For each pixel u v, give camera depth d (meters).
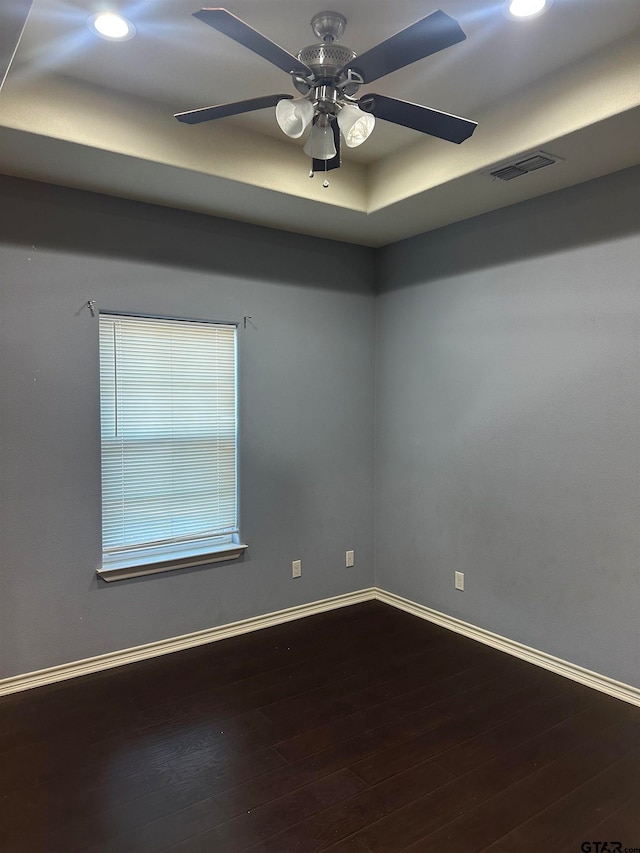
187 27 1.99
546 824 1.89
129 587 3.08
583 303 2.80
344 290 3.93
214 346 3.39
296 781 2.10
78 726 2.46
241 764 2.20
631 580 2.64
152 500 3.21
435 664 3.06
